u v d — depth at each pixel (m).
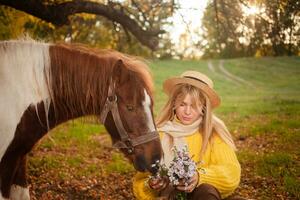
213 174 2.31
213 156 2.48
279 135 7.05
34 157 6.23
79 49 2.87
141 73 2.71
